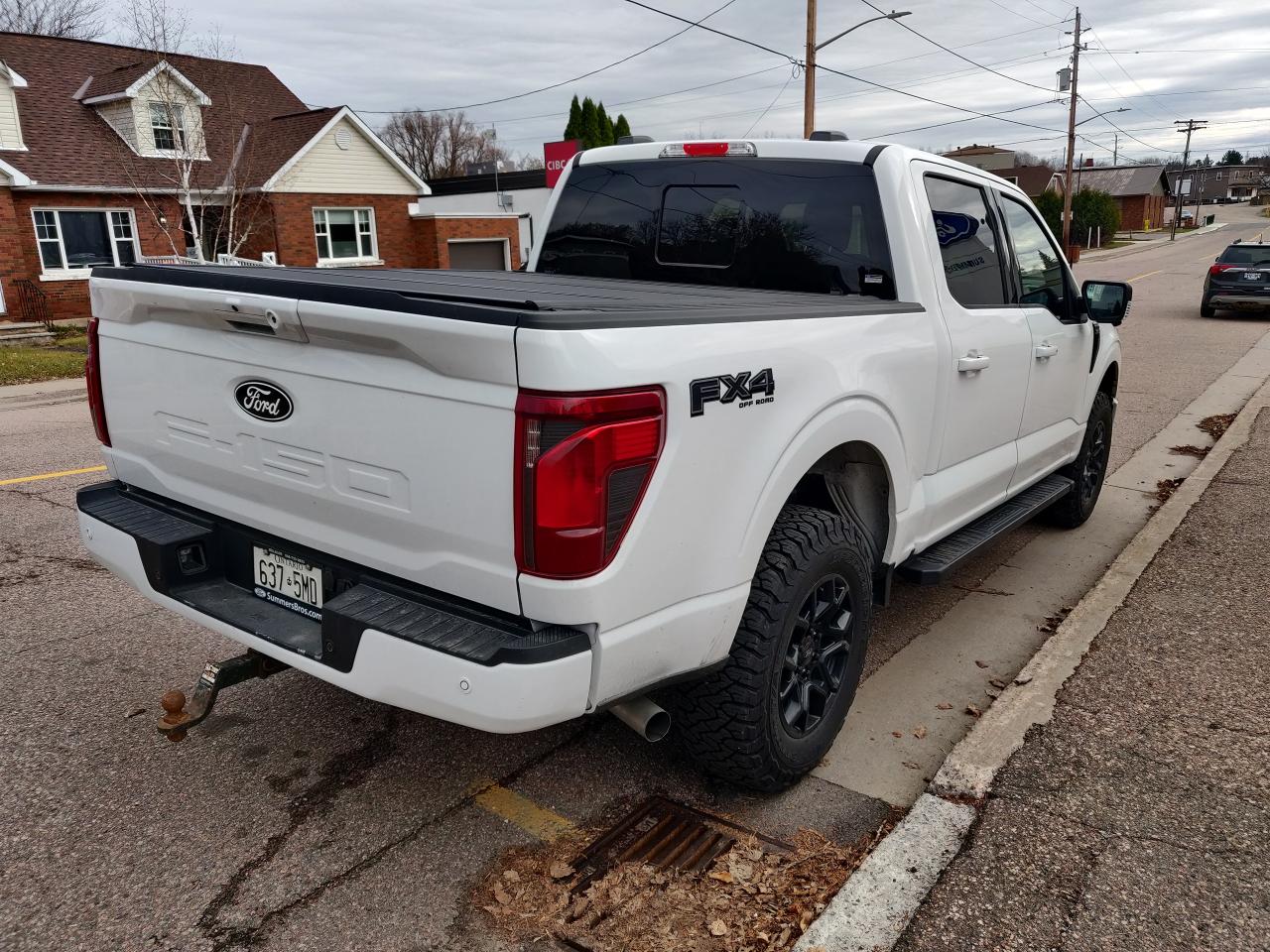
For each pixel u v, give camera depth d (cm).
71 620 438
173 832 282
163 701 275
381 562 244
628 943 235
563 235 452
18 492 661
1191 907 244
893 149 358
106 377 312
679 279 411
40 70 2358
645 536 223
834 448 309
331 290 227
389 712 355
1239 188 17625
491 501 215
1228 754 315
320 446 247
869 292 356
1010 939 232
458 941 237
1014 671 396
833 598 302
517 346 202
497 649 212
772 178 378
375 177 2780
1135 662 383
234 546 291
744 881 257
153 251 2327
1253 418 885
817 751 305
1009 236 434
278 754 326
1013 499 483
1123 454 785
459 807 295
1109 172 9244
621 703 237
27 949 235
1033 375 443
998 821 277
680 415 225
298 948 235
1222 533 549
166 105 2264
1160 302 2312
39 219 2130
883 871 256
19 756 323
